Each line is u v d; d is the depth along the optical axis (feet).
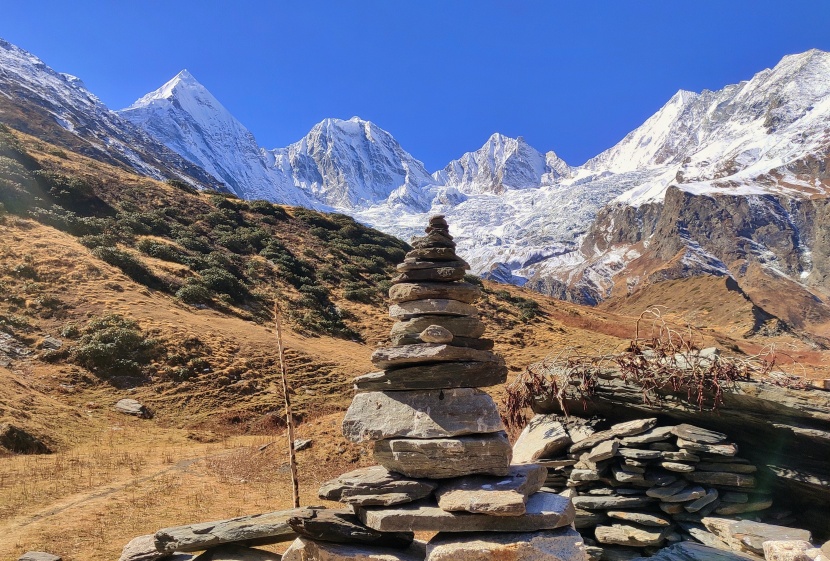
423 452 25.22
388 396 26.61
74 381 100.58
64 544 40.06
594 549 33.40
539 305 230.89
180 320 129.70
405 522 23.86
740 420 33.42
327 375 123.44
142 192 223.92
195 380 108.58
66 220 168.14
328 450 67.87
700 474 33.45
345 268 218.38
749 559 28.66
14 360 101.71
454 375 25.81
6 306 116.37
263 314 161.38
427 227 28.89
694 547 30.42
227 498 53.93
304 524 24.71
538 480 26.32
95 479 58.90
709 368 33.68
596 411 39.17
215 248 200.03
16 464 62.39
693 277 400.26
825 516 32.24
